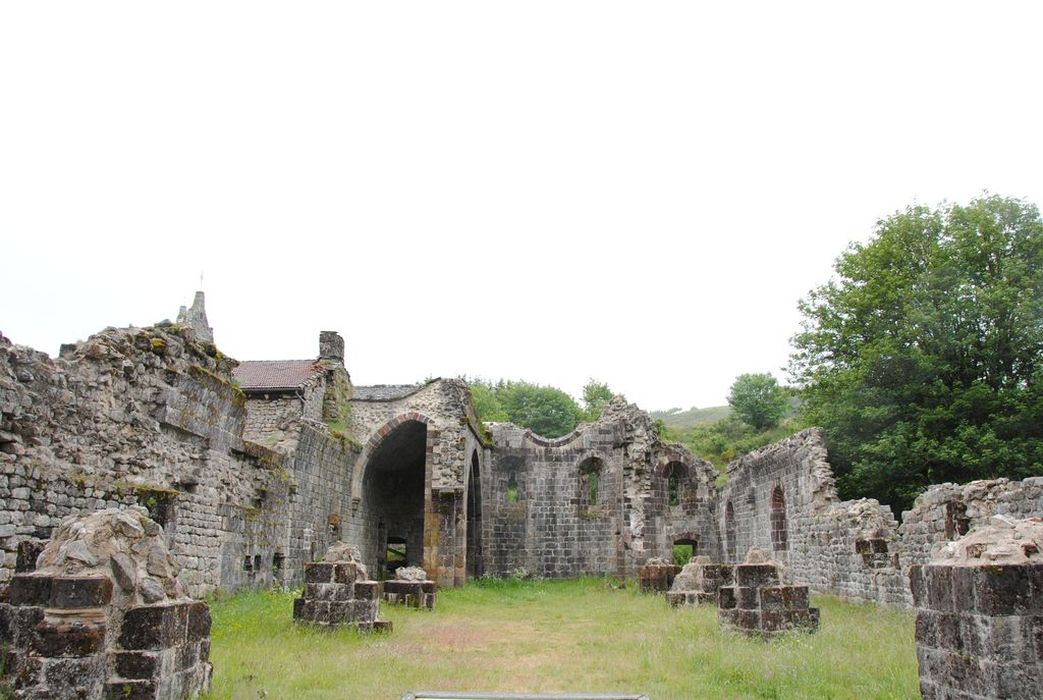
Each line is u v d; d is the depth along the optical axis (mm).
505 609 21375
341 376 30297
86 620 6301
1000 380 26594
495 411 66375
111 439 13188
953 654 6523
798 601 12680
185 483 15648
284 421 23156
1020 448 24250
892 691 7996
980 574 6258
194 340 16312
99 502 12312
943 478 26000
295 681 8797
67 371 12180
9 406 10695
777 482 27625
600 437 35000
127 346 13781
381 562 34156
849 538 20281
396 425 30312
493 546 34000
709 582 19547
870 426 27359
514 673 9977
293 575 22078
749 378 61969
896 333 28859
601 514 34375
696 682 9109
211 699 7410
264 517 19781
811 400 33062
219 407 17062
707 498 35312
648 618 16891
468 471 30641
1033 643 6039
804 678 8852
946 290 27828
